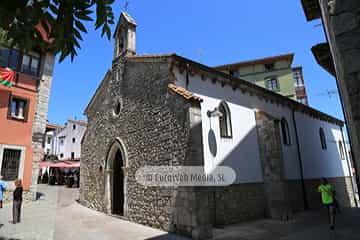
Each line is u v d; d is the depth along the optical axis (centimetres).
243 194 1132
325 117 2106
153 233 898
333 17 260
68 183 2648
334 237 846
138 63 1258
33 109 1510
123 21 1467
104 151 1434
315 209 1566
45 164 2627
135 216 1104
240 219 1085
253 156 1246
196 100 933
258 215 1169
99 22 260
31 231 889
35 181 1478
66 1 249
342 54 247
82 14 255
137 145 1169
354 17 247
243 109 1281
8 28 238
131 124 1233
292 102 1667
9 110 1407
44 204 1472
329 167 1953
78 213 1309
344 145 2352
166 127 1015
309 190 1598
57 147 4825
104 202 1344
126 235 877
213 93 1146
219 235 874
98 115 1593
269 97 1477
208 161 1029
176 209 902
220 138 1109
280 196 1181
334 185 1950
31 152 1468
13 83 1439
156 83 1111
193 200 835
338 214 1375
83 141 1753
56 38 256
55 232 902
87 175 1606
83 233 903
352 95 236
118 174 1398
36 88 1542
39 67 1577
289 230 952
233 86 1254
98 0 257
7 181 1349
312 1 712
